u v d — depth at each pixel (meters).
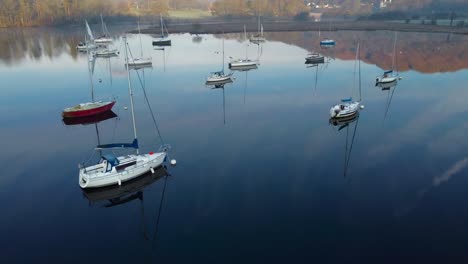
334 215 24.72
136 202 27.02
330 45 119.62
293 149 35.69
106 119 46.28
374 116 45.97
